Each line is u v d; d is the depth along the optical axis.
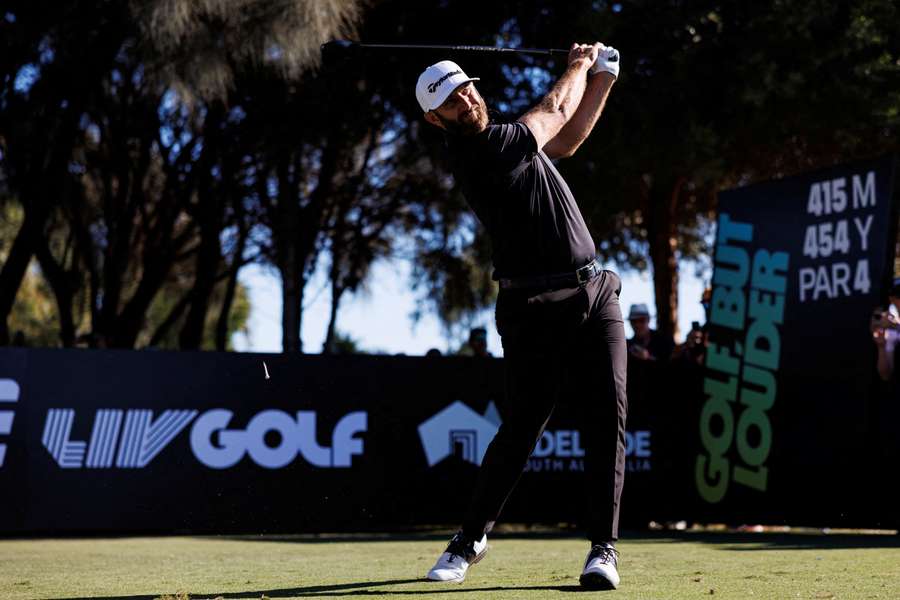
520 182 3.80
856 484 8.23
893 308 8.14
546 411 3.98
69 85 13.13
